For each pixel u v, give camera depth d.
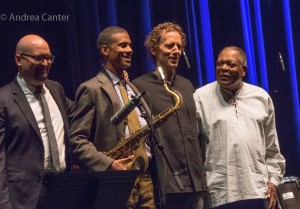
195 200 4.25
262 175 4.30
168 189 4.12
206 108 4.41
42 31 5.20
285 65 6.19
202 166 4.29
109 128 4.11
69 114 4.28
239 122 4.35
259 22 6.11
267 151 4.46
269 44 6.18
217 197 4.27
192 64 5.79
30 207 3.80
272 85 6.16
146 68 5.52
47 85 4.21
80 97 4.13
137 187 4.10
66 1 5.26
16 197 3.84
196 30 5.86
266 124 4.44
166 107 4.31
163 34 4.43
